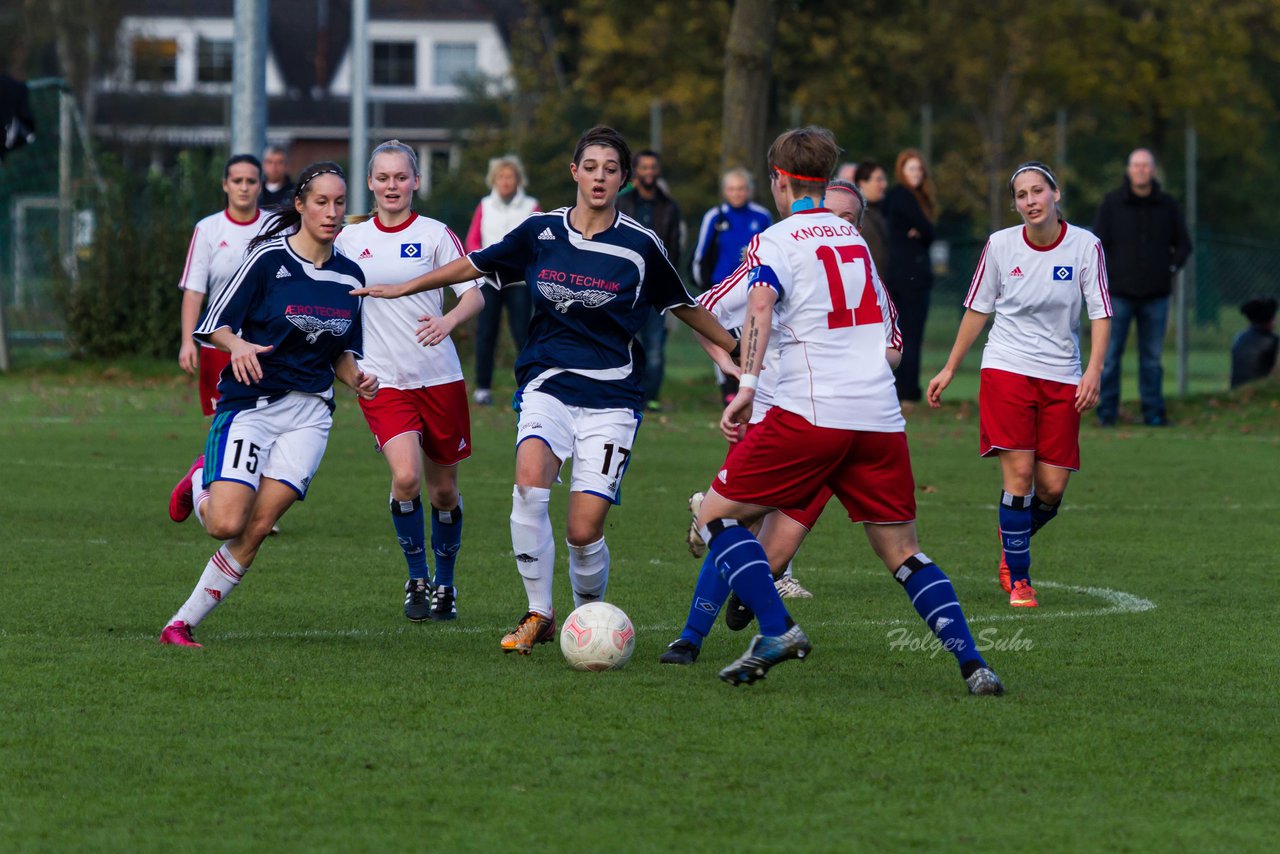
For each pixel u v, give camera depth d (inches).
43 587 1162.6
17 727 762.2
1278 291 4126.5
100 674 874.1
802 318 858.1
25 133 2486.5
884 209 2691.9
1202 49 6072.8
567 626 911.7
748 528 924.0
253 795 664.4
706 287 2246.6
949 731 773.9
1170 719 802.8
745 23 3563.0
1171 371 3727.9
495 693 844.6
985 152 6776.6
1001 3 6284.5
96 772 693.9
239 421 964.0
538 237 965.8
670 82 6446.9
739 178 2228.1
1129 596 1191.6
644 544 1424.7
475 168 6909.5
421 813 643.5
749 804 658.8
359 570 1280.8
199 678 868.6
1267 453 2240.4
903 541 871.7
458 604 1149.1
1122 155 7504.9
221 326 959.6
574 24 7760.8
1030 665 938.1
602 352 975.6
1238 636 1031.0
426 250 1122.0
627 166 955.3
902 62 6013.8
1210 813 656.4
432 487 1121.4
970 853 605.6
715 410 2827.3
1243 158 7244.1
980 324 1231.5
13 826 624.4
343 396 2950.3
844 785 685.9
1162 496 1798.7
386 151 1130.7
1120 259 2573.8
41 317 3592.5
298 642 989.8
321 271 976.9
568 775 695.1
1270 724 796.0
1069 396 1204.5
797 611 1120.2
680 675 896.9
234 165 1493.6
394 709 806.5
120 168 3469.5
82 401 2839.6
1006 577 1206.3
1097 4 6210.6
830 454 852.0
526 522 961.5
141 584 1185.4
